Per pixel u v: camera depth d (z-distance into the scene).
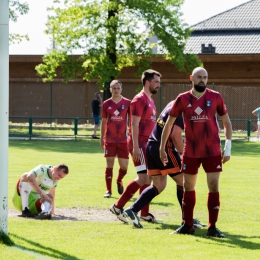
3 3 13.26
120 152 22.55
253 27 88.00
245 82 75.62
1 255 12.03
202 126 14.74
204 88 14.63
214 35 88.44
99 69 62.22
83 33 63.69
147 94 17.89
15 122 81.69
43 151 44.03
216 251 13.12
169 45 63.56
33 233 14.79
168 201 21.17
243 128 74.88
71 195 22.38
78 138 58.53
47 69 65.31
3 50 13.28
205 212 18.97
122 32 63.81
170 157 16.14
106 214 18.53
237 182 26.95
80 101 80.88
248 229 16.05
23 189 17.89
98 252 12.83
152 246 13.59
